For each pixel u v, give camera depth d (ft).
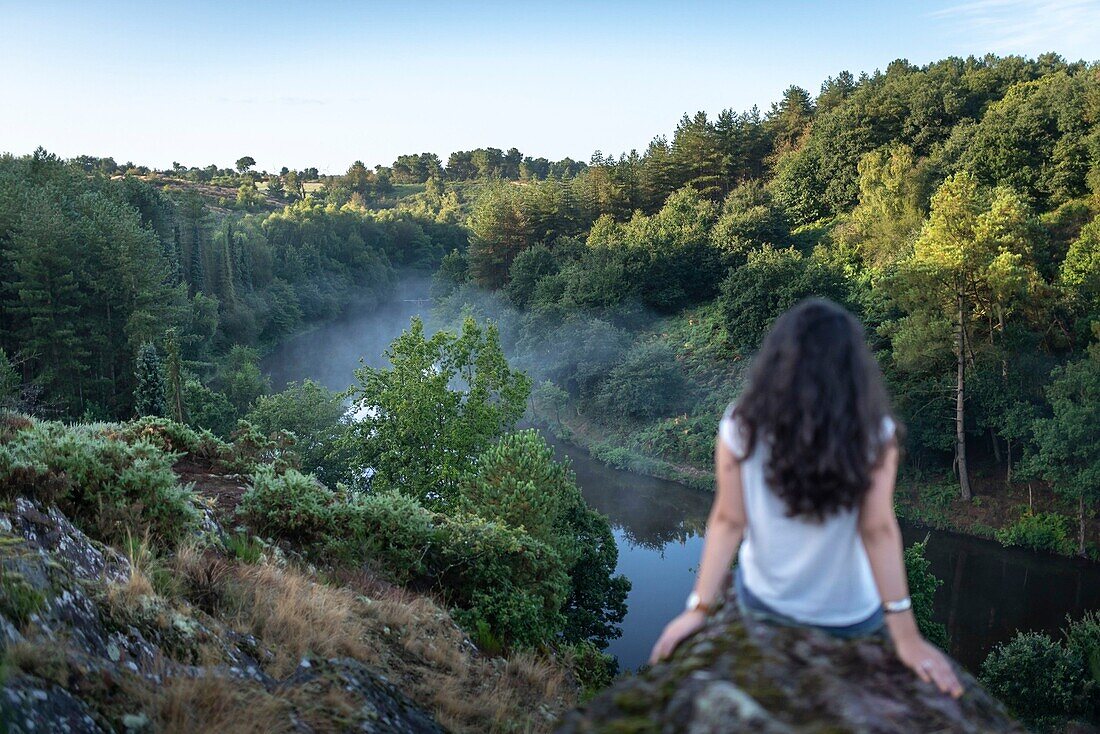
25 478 26.78
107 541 28.86
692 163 424.46
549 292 313.53
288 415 171.32
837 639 7.73
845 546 7.52
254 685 22.09
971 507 168.45
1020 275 166.81
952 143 301.22
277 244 509.35
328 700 21.71
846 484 7.08
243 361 279.49
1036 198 272.10
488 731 28.40
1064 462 152.56
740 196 370.94
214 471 50.31
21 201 236.63
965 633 126.82
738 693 6.68
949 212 181.16
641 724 6.88
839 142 352.69
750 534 7.91
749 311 230.48
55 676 16.89
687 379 234.99
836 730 6.27
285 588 31.89
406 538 45.06
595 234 377.30
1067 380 150.30
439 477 114.01
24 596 18.37
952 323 175.94
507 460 76.95
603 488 198.39
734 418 7.68
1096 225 185.98
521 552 47.55
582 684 42.70
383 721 21.91
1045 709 95.96
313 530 42.37
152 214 371.97
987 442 184.34
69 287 211.61
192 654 22.47
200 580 27.91
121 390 224.94
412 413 118.42
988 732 6.87
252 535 39.37
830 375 7.14
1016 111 294.25
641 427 228.63
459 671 32.91
